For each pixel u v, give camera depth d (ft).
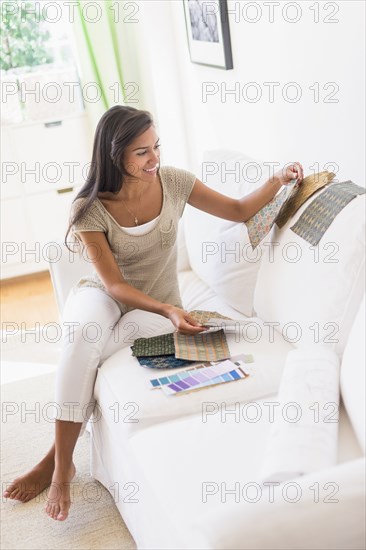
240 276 7.32
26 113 13.23
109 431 6.58
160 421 5.90
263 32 9.07
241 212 7.36
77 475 7.64
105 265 7.23
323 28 7.65
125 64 13.43
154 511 5.22
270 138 9.59
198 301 8.00
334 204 6.26
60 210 13.85
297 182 6.98
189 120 12.74
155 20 12.25
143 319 7.27
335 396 5.18
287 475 4.44
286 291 6.57
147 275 7.57
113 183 7.13
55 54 13.69
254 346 6.64
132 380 6.36
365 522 3.93
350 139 7.64
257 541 3.79
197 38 11.20
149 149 7.01
